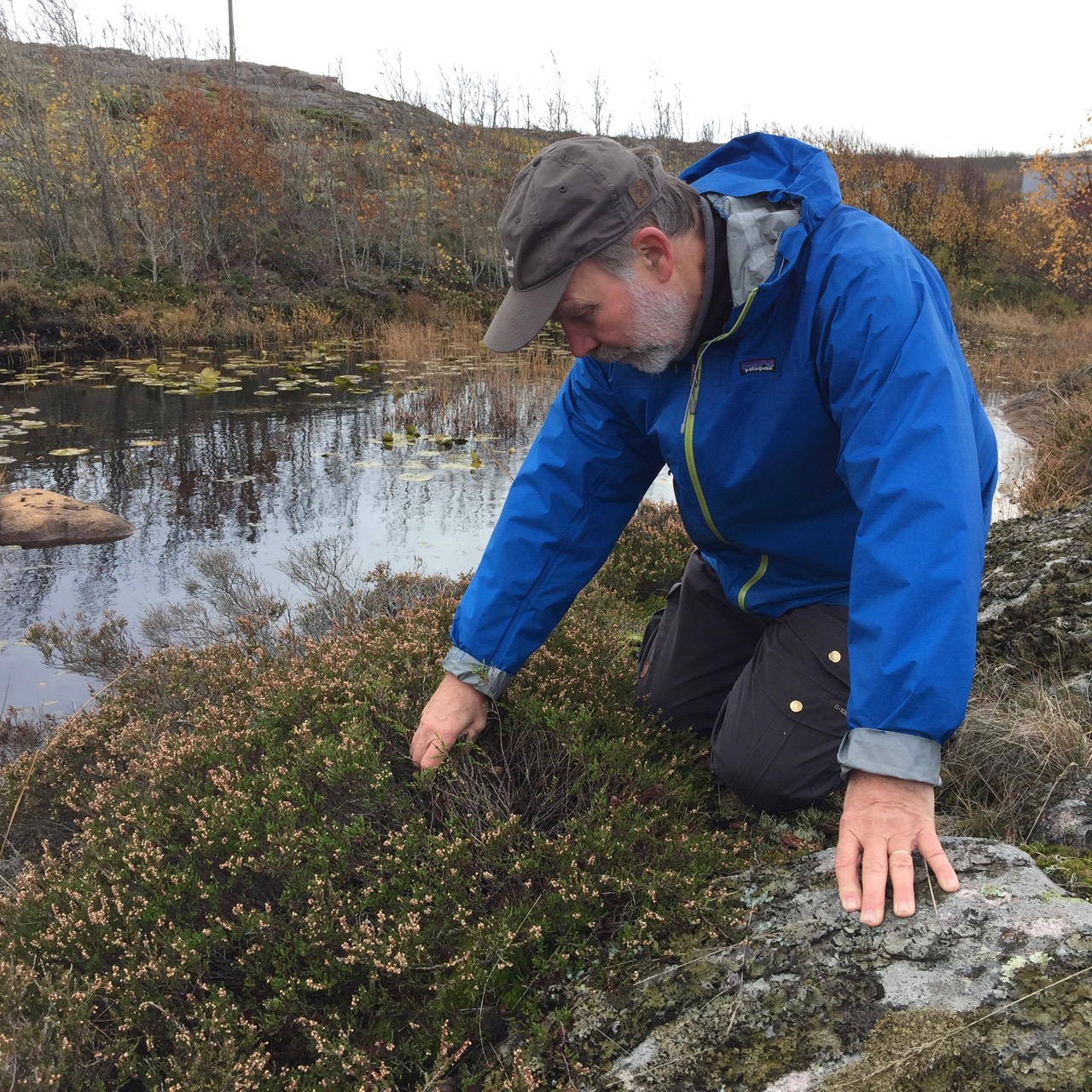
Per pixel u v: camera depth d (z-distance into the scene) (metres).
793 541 2.02
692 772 2.32
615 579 4.10
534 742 2.16
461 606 2.13
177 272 16.08
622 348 1.73
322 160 21.08
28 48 17.02
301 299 16.48
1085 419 6.20
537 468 2.15
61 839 2.52
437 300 18.09
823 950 1.48
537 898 1.79
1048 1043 1.23
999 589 2.91
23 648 4.06
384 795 1.97
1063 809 2.03
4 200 15.48
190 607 4.27
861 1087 1.27
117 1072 1.59
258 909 1.83
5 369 11.86
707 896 1.70
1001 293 21.00
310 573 4.54
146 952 1.66
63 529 5.52
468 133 23.02
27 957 1.74
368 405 9.88
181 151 16.58
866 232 1.67
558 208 1.57
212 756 2.21
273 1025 1.58
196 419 9.04
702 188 1.83
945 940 1.41
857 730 1.45
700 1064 1.40
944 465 1.47
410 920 1.67
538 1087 1.49
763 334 1.75
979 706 2.47
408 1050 1.59
